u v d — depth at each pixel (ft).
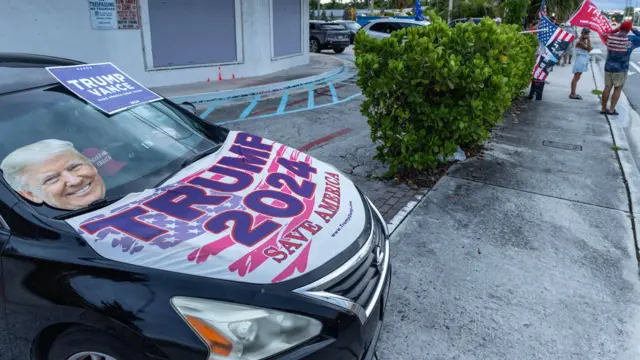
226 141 10.04
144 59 34.88
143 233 6.48
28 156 7.42
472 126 17.04
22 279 6.31
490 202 16.07
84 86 9.21
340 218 7.88
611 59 28.81
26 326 6.44
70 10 30.71
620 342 9.48
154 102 10.39
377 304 7.36
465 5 65.41
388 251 8.56
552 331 9.75
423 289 11.05
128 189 7.69
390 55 16.21
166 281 5.98
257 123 26.05
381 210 15.12
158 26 35.19
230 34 39.63
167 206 7.14
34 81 8.71
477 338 9.50
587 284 11.44
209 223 6.85
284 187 8.30
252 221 7.06
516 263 12.29
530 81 35.19
